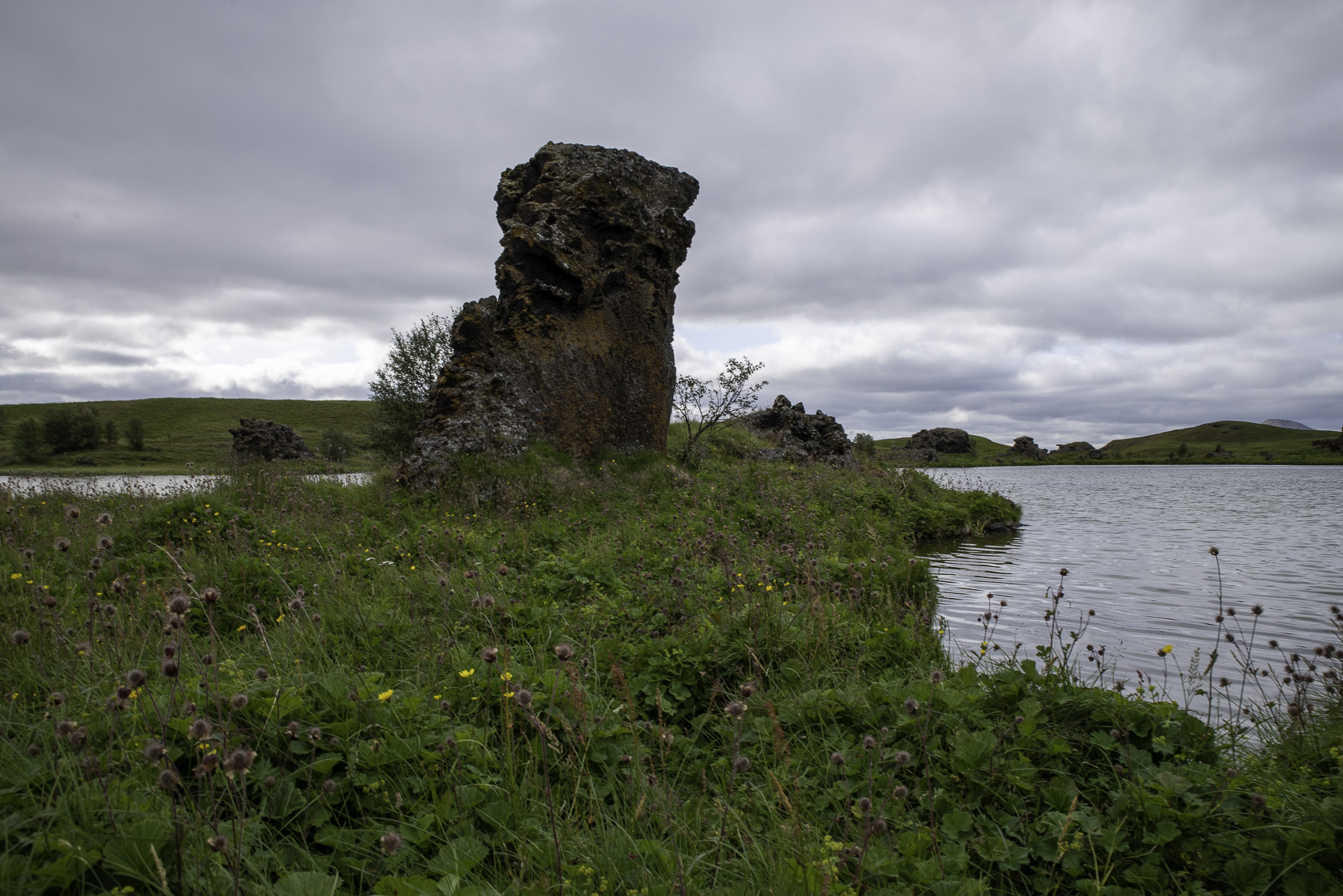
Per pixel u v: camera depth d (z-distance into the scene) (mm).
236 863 1784
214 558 5684
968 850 2547
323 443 43812
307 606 4750
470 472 10789
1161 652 4180
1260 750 3492
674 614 4992
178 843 1853
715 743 3422
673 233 14625
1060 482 43812
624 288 13695
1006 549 12375
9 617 4215
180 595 2801
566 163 13727
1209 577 9477
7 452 76500
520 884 2072
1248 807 2666
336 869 2184
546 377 12273
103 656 3426
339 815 2453
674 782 2926
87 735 2227
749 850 2441
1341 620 5453
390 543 7316
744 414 17688
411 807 2475
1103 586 8781
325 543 7047
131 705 2615
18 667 3301
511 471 11055
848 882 2201
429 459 10984
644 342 13969
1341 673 4277
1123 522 17422
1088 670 5293
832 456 26766
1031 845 2547
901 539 11641
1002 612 7234
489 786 2545
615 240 13617
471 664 3676
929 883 2258
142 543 6820
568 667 3105
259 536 6973
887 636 4535
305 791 2512
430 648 3939
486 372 12078
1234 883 2330
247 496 9477
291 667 3504
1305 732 3443
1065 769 2984
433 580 5473
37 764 2348
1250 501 25109
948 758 2980
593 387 12938
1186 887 2352
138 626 3920
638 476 12602
